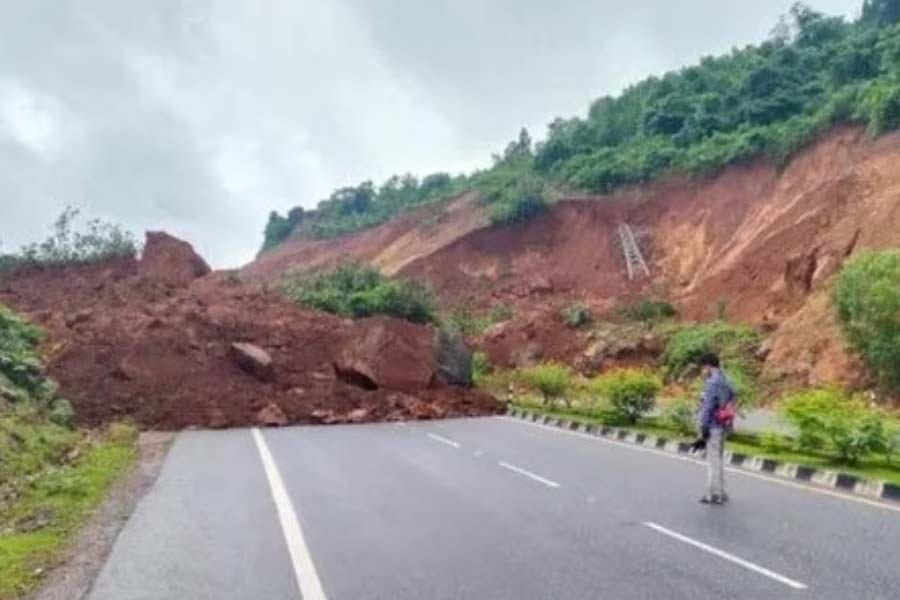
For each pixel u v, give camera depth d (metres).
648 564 8.77
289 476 15.41
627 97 85.19
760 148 59.59
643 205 66.81
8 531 10.87
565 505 12.26
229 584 8.30
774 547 9.46
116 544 10.01
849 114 52.34
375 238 92.75
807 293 37.75
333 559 9.23
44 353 28.61
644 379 24.02
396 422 27.70
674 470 15.74
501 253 71.00
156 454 19.00
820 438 15.85
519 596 7.72
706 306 46.53
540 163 83.25
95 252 45.06
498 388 35.31
